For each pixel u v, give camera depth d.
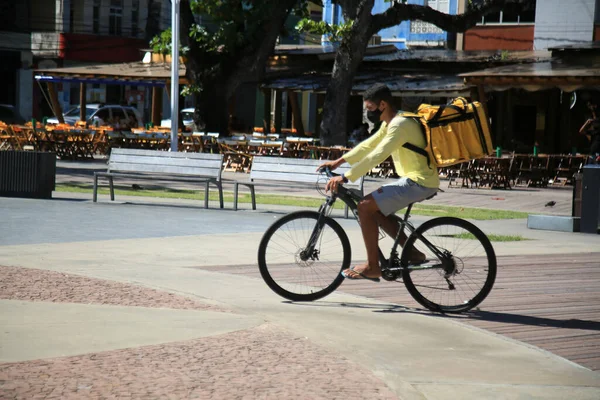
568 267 10.85
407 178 7.69
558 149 39.19
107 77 41.69
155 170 17.66
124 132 34.78
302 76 42.72
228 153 31.45
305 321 7.29
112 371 5.45
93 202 17.02
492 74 32.53
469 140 7.59
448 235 7.88
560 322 7.61
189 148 34.25
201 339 6.39
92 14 63.94
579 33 40.88
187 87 40.28
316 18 64.50
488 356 6.34
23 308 7.20
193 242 11.95
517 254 11.94
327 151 32.34
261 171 16.97
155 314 7.18
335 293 8.67
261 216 15.94
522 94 39.72
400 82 37.59
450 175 31.36
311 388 5.28
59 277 8.75
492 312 7.98
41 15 63.75
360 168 7.61
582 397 5.38
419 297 7.85
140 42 66.00
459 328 7.23
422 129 7.62
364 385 5.39
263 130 42.94
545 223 15.34
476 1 44.72
